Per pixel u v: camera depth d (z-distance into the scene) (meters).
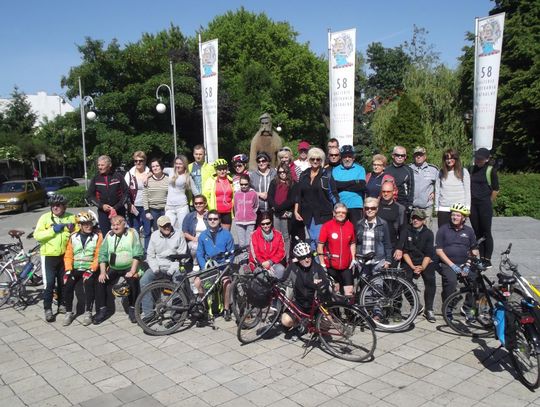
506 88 21.48
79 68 28.47
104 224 8.20
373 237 6.34
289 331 6.07
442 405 4.28
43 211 22.30
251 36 38.69
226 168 8.12
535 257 8.81
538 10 21.98
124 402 4.50
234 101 34.09
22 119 49.56
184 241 6.86
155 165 8.49
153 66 28.89
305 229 7.52
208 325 6.50
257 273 5.93
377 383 4.73
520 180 15.46
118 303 7.23
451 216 6.17
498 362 5.13
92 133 29.42
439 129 23.33
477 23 12.26
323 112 47.22
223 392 4.64
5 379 5.08
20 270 7.75
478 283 5.64
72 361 5.49
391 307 6.17
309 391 4.61
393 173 7.27
